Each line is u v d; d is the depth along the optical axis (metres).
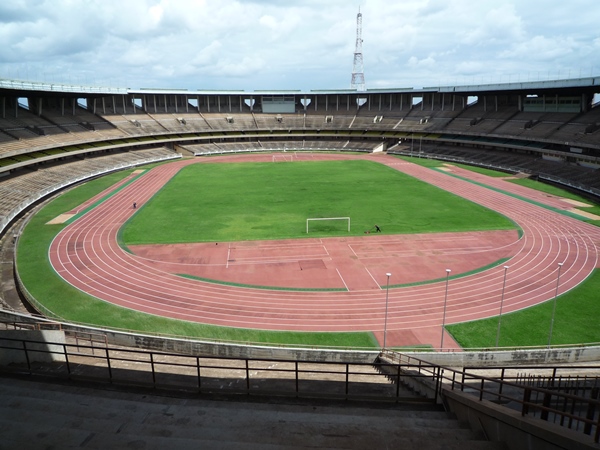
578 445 6.85
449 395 11.54
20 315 25.52
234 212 58.53
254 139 129.38
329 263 40.84
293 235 48.78
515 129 96.12
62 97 95.25
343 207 60.75
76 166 83.50
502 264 40.50
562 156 81.25
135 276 38.19
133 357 20.89
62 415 9.78
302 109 139.50
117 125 106.75
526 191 70.44
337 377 19.38
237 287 36.09
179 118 123.69
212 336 28.92
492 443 8.59
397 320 31.08
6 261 42.06
